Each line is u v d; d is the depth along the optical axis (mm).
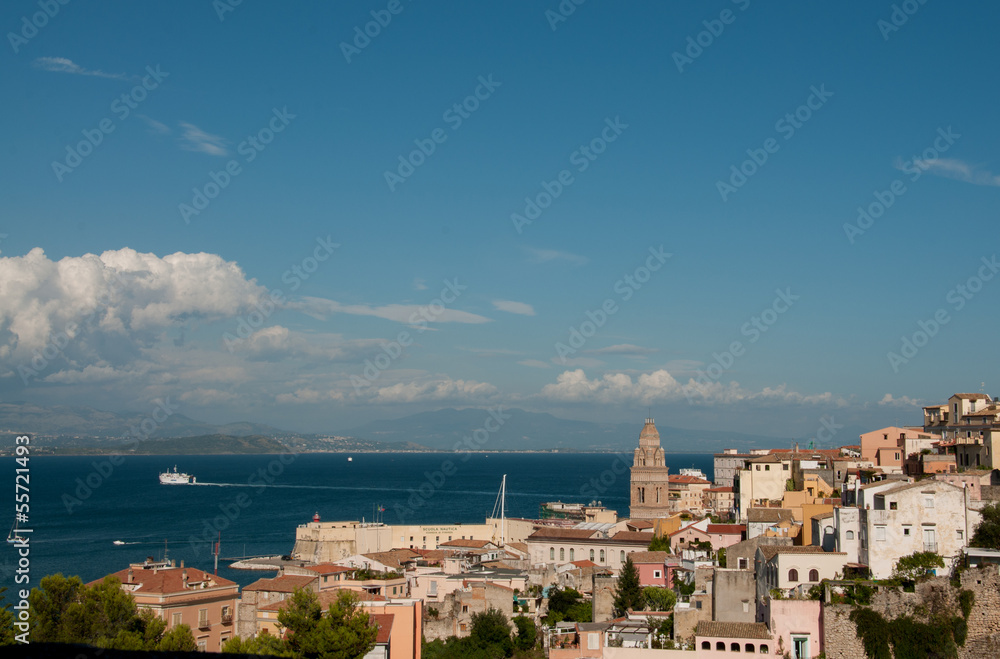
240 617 133125
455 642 142875
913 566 106438
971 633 98312
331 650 102938
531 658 139375
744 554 134875
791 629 104312
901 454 170000
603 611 152250
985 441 134750
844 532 112562
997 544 104750
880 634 99500
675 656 109188
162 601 120625
